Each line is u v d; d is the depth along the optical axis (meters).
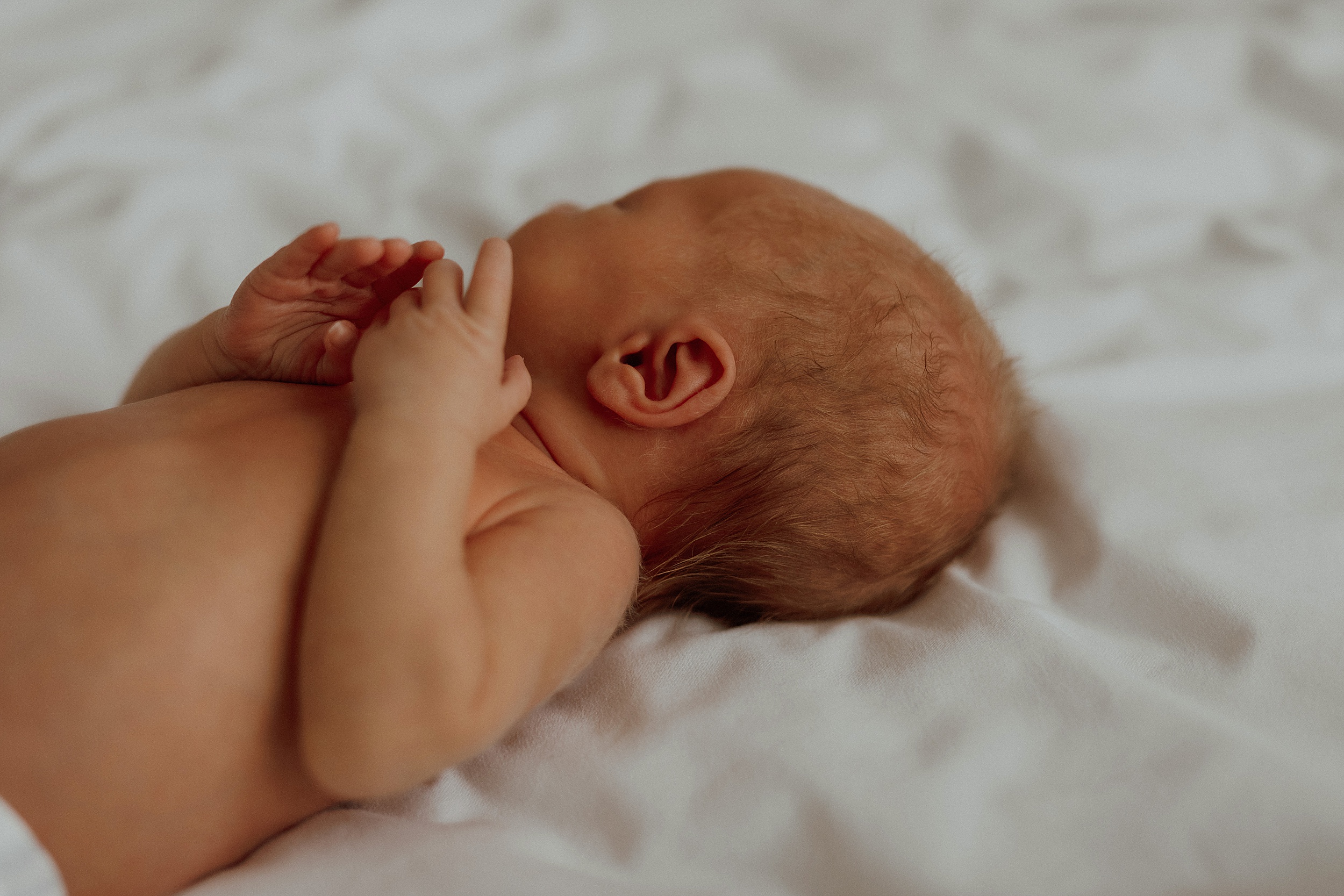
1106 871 0.35
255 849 0.37
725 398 0.41
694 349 0.41
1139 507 0.43
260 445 0.37
